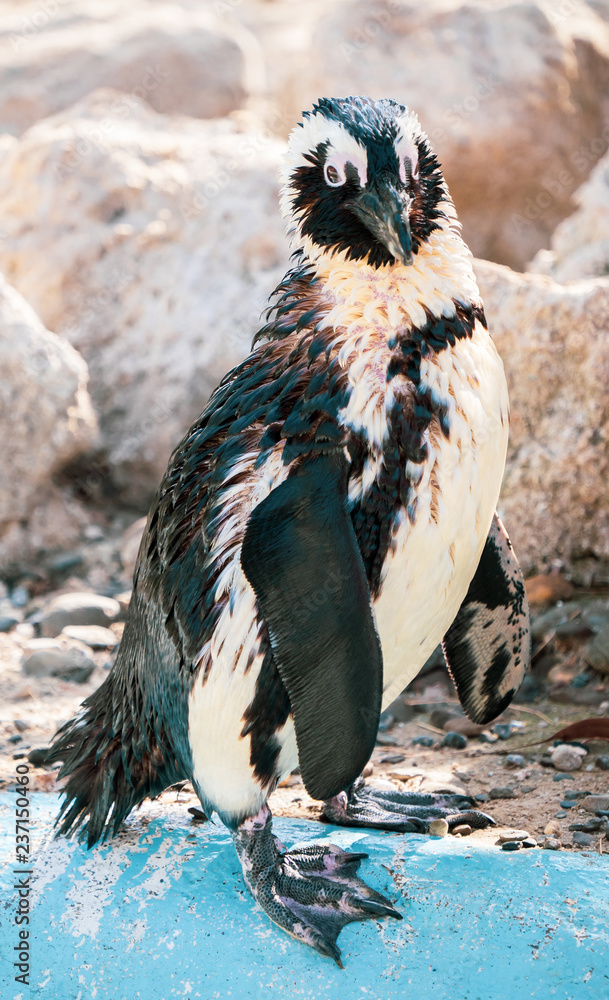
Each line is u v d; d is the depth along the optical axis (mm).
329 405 5988
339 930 6184
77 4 32938
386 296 6121
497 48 21844
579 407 11461
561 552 11742
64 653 11227
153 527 6836
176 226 16438
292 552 5738
